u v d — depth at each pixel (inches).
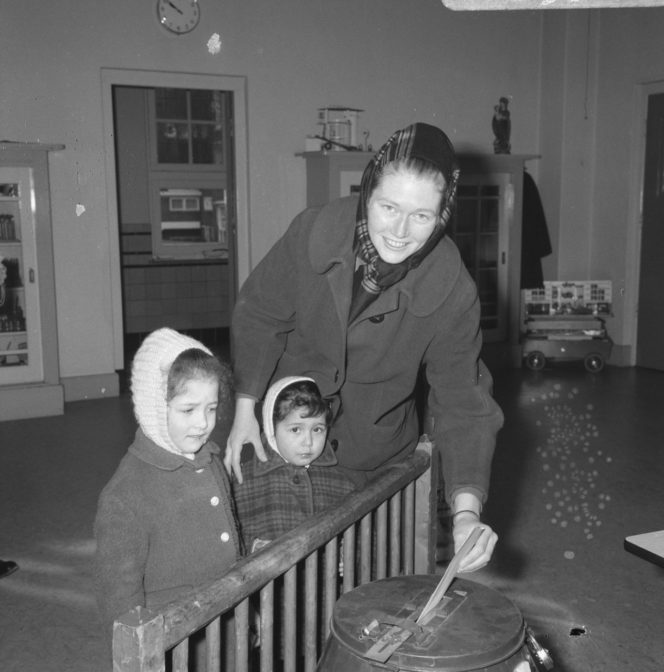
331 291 63.5
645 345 273.1
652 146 262.8
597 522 141.6
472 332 65.2
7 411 207.2
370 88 254.5
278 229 249.3
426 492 70.6
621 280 274.8
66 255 221.1
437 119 265.3
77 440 189.8
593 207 282.4
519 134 281.6
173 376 55.4
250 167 243.3
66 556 126.3
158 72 225.9
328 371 70.6
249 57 237.6
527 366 273.9
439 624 44.3
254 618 67.6
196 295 318.0
